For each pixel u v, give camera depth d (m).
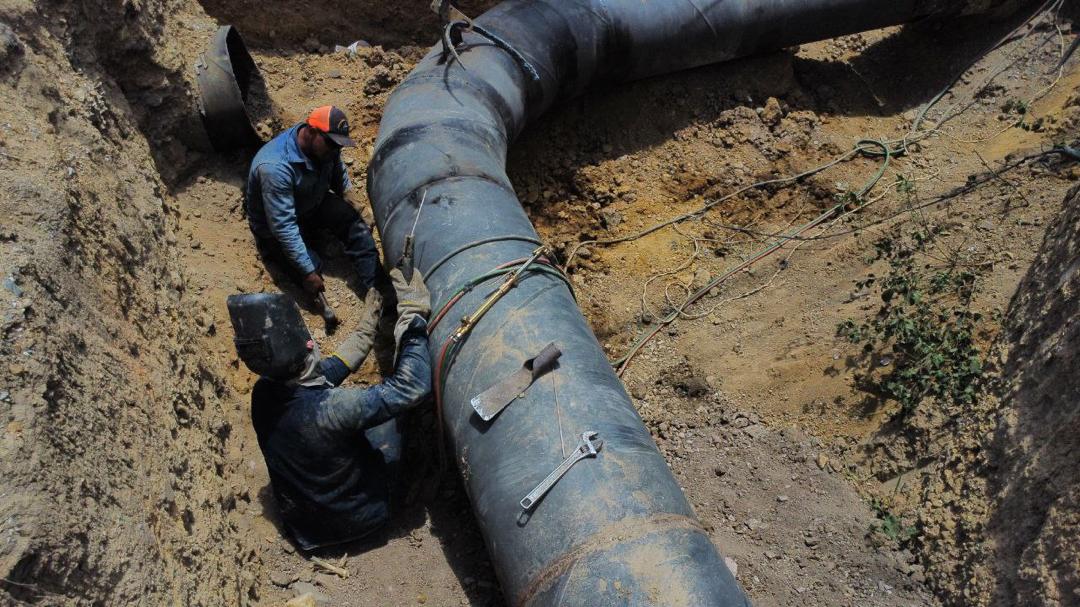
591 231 5.91
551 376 3.47
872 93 6.91
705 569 2.92
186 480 3.35
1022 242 4.86
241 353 3.54
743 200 6.02
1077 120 5.61
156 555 2.83
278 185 4.57
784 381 4.82
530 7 5.88
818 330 5.01
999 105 6.26
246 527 3.71
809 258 5.47
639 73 6.36
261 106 5.67
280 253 5.05
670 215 5.96
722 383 4.90
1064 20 6.42
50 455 2.58
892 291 4.75
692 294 5.40
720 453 4.54
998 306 4.56
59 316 3.01
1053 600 3.18
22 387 2.64
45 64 3.99
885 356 4.66
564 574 2.97
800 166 6.20
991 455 3.87
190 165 5.12
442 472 4.12
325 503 3.75
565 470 3.17
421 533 4.07
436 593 3.81
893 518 4.10
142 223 4.10
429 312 3.96
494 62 5.44
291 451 3.67
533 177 6.16
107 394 3.05
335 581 3.79
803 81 6.94
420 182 4.49
